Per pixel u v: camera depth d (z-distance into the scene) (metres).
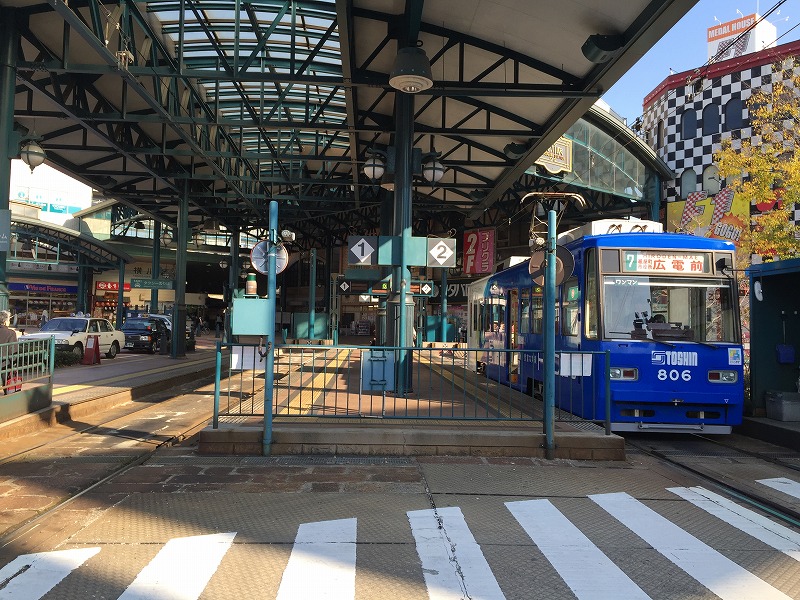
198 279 58.62
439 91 11.42
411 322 11.02
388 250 11.02
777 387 10.08
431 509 5.45
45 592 3.72
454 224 39.75
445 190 22.05
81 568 4.09
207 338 43.34
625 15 9.16
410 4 9.45
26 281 46.72
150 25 12.21
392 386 8.11
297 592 3.76
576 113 12.51
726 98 24.64
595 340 8.98
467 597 3.74
